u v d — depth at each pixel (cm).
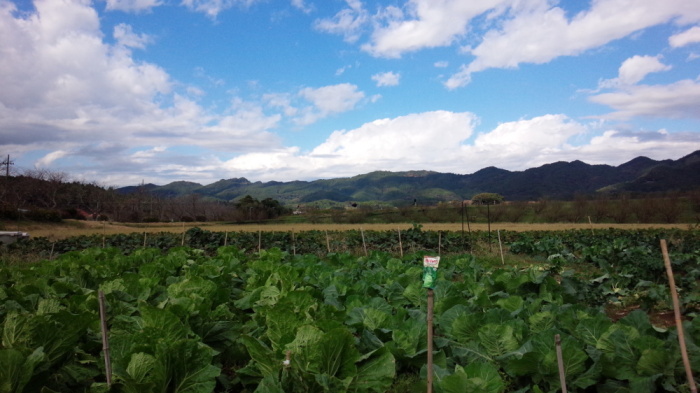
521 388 514
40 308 628
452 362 557
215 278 970
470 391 428
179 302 659
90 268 1094
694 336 535
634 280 1187
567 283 1028
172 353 461
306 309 680
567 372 491
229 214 6944
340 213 5875
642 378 467
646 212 4916
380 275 1054
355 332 651
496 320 620
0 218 4744
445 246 2291
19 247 2331
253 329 666
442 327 669
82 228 4759
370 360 507
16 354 421
